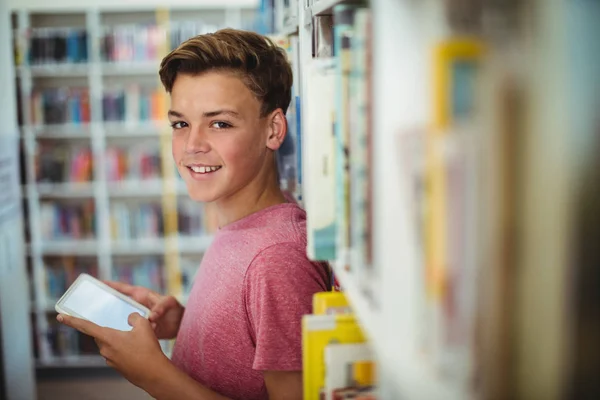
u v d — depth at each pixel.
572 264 0.41
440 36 0.44
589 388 0.42
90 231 4.29
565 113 0.40
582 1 0.39
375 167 0.60
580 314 0.41
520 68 0.41
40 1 4.26
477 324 0.44
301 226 1.20
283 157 1.60
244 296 1.16
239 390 1.22
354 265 0.72
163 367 1.18
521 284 0.42
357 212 0.70
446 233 0.45
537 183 0.41
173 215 4.32
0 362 2.54
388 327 0.56
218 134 1.22
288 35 1.54
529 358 0.43
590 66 0.39
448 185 0.44
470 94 0.43
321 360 0.86
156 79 4.54
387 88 0.54
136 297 1.59
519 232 0.42
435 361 0.47
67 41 4.16
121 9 4.22
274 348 1.09
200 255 4.67
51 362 4.20
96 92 4.21
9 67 2.93
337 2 0.84
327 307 0.92
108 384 4.04
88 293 1.43
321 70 0.85
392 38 0.52
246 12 4.35
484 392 0.44
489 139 0.42
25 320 2.96
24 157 4.17
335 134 0.83
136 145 4.57
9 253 2.75
